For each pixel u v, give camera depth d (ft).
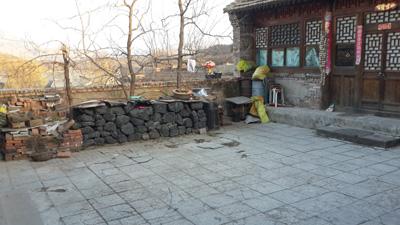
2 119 20.61
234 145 22.79
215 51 39.17
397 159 19.12
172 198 14.37
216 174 17.24
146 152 21.38
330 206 13.33
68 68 24.91
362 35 25.95
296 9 30.68
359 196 14.23
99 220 12.52
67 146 21.29
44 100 23.03
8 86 27.22
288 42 32.04
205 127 26.84
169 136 25.26
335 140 23.53
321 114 27.14
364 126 24.16
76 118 22.52
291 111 29.19
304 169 17.76
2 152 20.31
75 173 17.62
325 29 28.07
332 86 28.84
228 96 33.55
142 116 24.13
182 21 30.25
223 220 12.35
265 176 16.83
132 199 14.32
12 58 28.04
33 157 19.75
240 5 33.06
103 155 20.81
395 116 24.73
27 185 16.01
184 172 17.60
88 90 26.37
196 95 28.12
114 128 23.25
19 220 12.47
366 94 26.43
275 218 12.42
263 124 29.58
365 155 19.99
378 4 24.61
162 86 29.78
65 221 12.46
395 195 14.29
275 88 32.30
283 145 22.63
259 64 35.35
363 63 26.30
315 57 29.89
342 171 17.34
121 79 28.50
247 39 35.12
